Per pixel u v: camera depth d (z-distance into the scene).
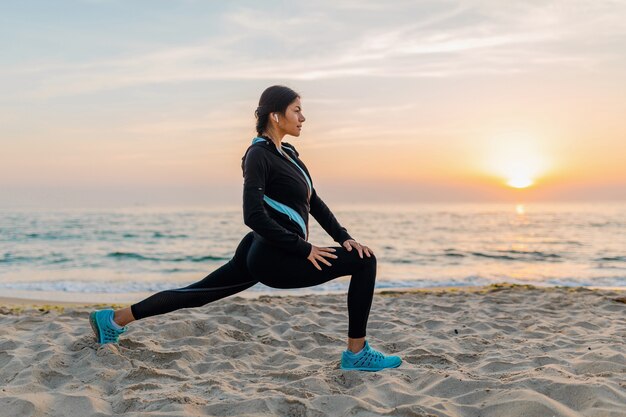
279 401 2.56
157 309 3.35
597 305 6.28
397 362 3.19
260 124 3.04
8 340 3.83
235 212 73.81
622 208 113.94
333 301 6.41
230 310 5.29
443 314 5.72
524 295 7.16
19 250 23.36
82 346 3.51
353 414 2.43
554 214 75.44
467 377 2.95
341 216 67.62
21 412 2.48
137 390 2.82
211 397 2.72
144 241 29.23
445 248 25.58
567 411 2.30
